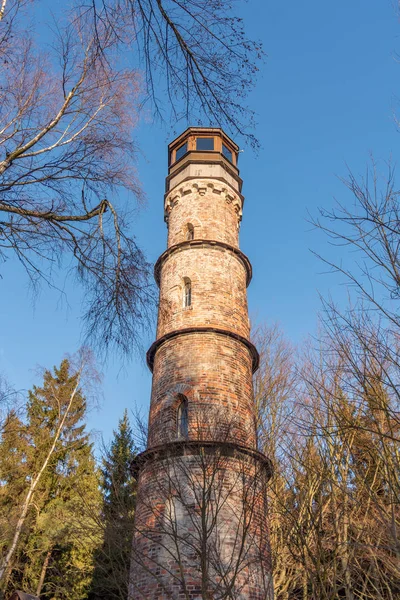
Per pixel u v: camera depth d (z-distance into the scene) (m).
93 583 25.38
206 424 14.33
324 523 12.40
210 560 10.49
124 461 22.86
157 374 16.92
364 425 11.56
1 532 25.33
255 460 14.30
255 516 12.67
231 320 17.77
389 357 9.50
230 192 22.05
